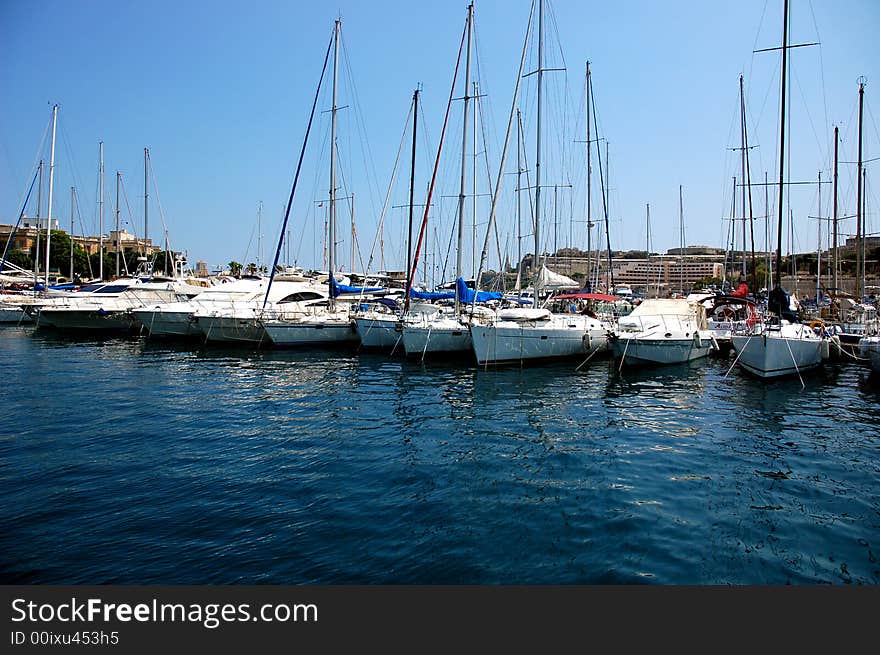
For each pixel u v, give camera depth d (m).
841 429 14.36
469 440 13.17
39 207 47.62
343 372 22.67
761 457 12.02
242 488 10.00
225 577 7.06
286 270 46.38
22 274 49.53
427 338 25.16
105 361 25.03
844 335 25.97
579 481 10.50
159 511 8.95
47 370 22.34
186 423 14.49
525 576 7.13
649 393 18.95
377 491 9.91
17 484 10.04
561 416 15.62
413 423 14.71
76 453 11.87
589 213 34.66
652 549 7.81
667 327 24.69
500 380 21.06
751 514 9.02
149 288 36.97
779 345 21.27
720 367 24.34
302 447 12.51
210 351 28.48
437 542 7.97
